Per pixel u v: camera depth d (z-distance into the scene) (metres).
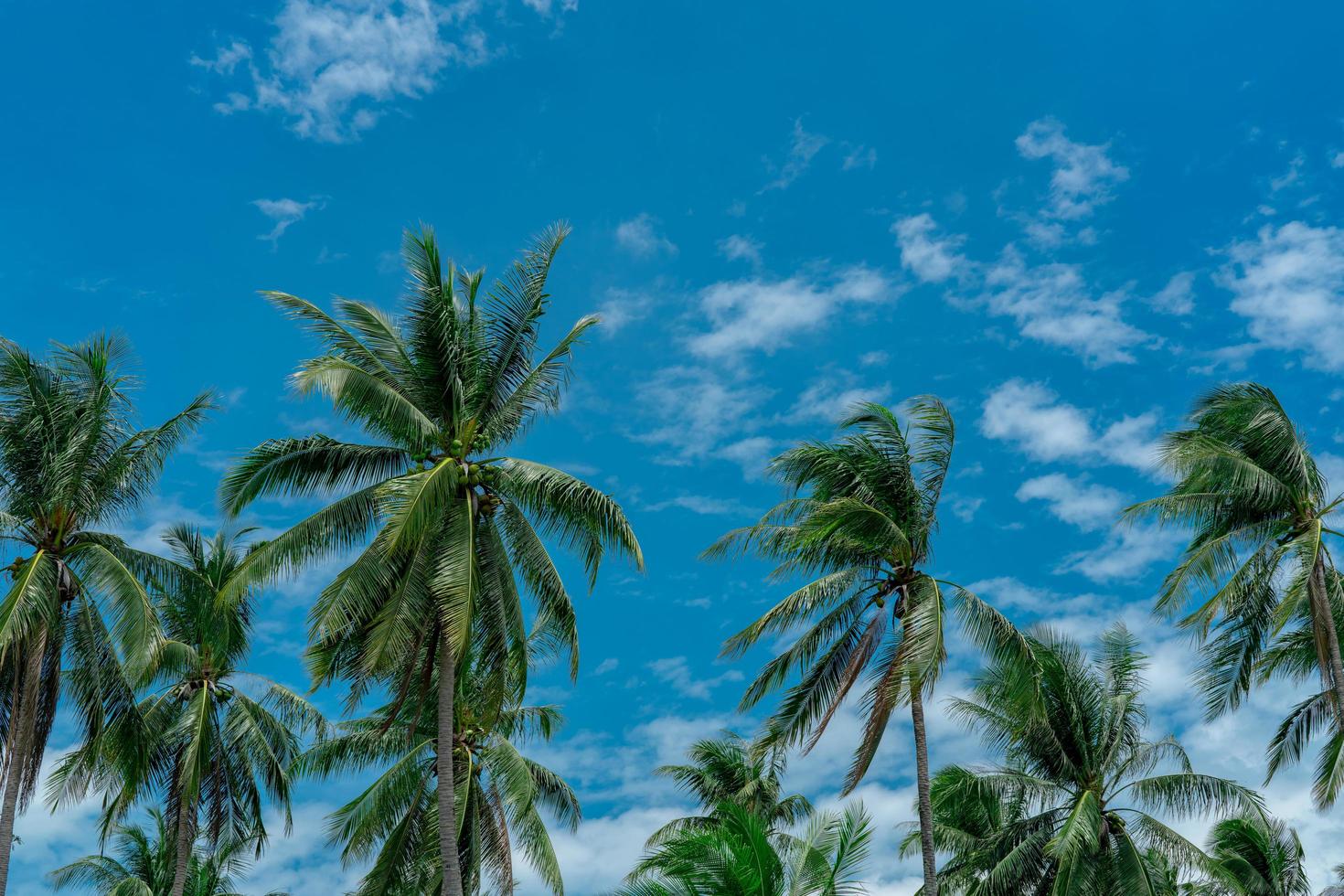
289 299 26.55
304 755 36.94
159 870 42.53
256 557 26.08
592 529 26.67
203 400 28.94
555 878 34.91
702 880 23.03
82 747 28.03
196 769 34.44
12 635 25.44
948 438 30.12
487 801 34.94
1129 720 33.84
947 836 37.62
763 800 42.47
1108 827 32.47
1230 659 32.44
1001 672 32.22
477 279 28.06
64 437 28.06
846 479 29.91
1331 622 30.45
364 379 25.33
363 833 33.72
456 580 25.23
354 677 26.98
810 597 29.08
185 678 37.12
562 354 27.84
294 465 26.81
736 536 29.72
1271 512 31.78
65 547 27.86
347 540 26.53
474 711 35.31
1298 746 32.38
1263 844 41.16
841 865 23.83
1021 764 34.47
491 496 27.14
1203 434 31.86
